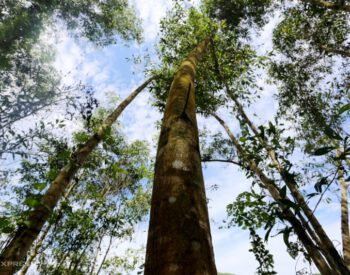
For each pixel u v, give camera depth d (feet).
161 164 3.99
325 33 25.25
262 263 12.13
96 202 25.09
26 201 5.71
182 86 6.93
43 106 13.21
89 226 23.16
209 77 22.94
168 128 4.87
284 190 5.03
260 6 26.05
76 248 22.08
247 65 23.36
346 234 17.58
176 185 3.35
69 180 10.67
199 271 2.33
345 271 6.03
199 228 2.83
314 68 25.59
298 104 23.09
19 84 15.16
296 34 26.08
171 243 2.59
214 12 27.37
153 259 2.57
